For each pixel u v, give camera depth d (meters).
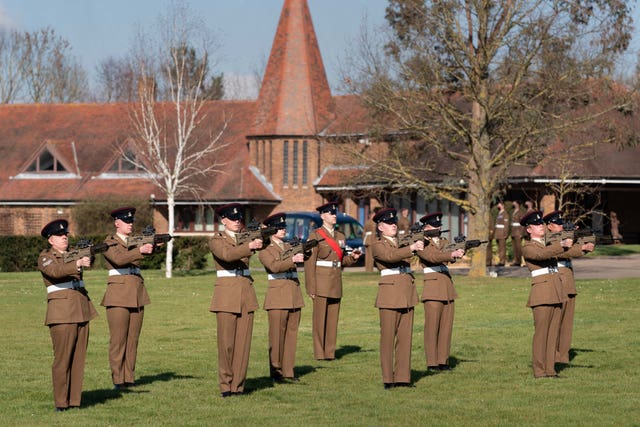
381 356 15.19
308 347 20.23
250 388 15.34
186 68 48.41
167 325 23.78
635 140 36.28
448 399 14.21
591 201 54.56
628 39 34.12
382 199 52.69
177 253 43.38
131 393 14.92
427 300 16.95
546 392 14.66
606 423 12.48
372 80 35.47
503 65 34.22
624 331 21.28
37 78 96.06
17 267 45.41
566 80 34.03
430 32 34.47
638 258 44.34
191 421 12.76
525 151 34.50
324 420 12.76
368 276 36.50
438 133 36.31
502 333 21.30
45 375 16.75
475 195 35.31
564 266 17.34
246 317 14.74
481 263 35.47
